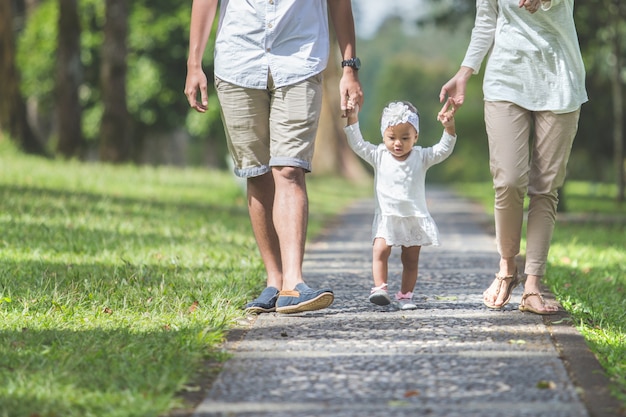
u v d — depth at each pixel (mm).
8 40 34031
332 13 8641
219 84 8547
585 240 17797
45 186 23172
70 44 37250
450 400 5746
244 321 8102
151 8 54375
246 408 5598
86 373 6148
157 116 55125
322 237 18094
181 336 7145
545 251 8469
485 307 8836
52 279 9992
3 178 23672
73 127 37344
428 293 9797
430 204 35281
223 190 27953
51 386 5809
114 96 37625
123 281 9664
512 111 8289
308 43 8414
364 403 5695
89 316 8086
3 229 14078
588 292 9961
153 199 23203
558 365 6574
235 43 8438
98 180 26453
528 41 8219
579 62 8289
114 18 37594
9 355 6598
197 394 5895
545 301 8930
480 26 8547
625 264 13594
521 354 6891
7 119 34000
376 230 8703
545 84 8219
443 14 39688
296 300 8164
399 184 8648
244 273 10711
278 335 7543
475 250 14953
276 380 6211
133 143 57531
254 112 8492
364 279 11078
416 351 6988
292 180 8359
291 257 8266
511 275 8719
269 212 8742
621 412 5504
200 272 10898
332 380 6203
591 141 45344
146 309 8516
